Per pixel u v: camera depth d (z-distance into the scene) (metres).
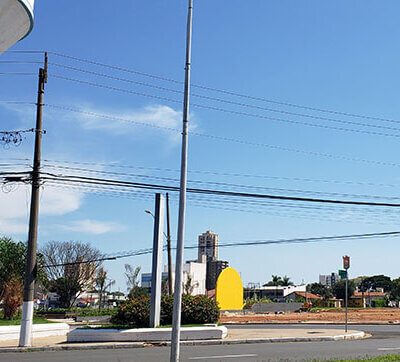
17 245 35.34
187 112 12.22
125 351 17.22
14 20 13.23
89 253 59.97
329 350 16.70
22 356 16.16
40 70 20.58
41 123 20.34
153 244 21.77
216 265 136.25
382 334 23.22
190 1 12.58
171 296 22.67
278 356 15.22
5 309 26.91
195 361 14.21
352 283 120.50
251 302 69.19
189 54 12.46
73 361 14.50
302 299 106.81
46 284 50.44
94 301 81.81
